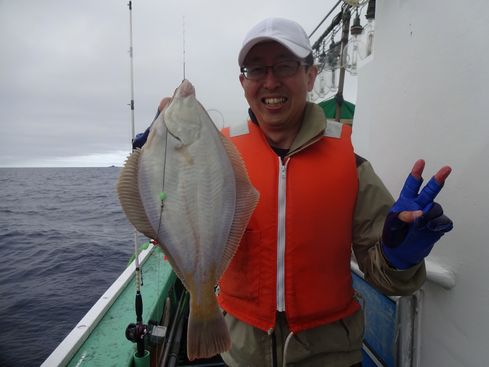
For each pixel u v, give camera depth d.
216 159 1.70
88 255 13.26
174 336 3.19
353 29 3.48
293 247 1.70
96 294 9.26
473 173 1.53
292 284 1.68
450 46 1.69
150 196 1.65
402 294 1.57
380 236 1.62
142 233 1.63
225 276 1.85
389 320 2.26
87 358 2.20
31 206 32.47
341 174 1.75
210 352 1.52
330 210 1.72
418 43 1.97
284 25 1.72
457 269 1.62
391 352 2.23
